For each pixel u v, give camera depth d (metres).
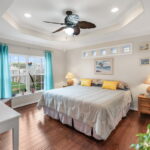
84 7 2.20
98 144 1.96
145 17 2.22
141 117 3.00
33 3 2.04
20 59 3.99
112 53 3.95
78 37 3.96
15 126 1.28
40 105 3.07
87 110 2.13
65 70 5.60
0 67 3.32
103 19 2.72
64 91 3.16
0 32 3.05
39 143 1.98
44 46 4.67
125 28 2.85
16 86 3.90
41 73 4.70
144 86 3.31
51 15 2.53
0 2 1.63
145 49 3.27
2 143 1.97
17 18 2.64
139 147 0.73
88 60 4.64
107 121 1.96
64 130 2.42
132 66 3.52
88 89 3.51
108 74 4.05
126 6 2.15
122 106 2.75
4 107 1.53
